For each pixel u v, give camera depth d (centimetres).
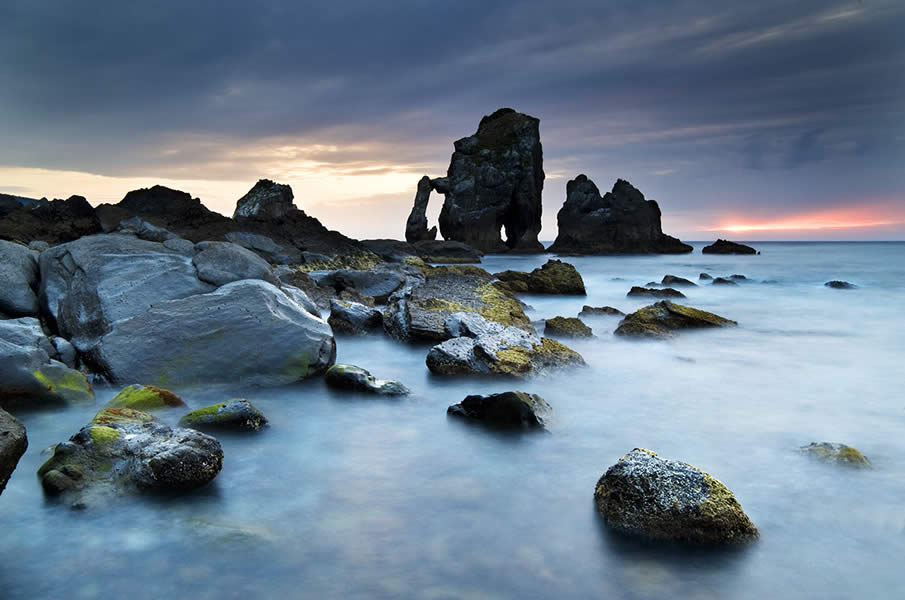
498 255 9219
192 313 945
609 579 423
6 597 393
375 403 850
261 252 3803
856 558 449
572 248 8944
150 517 502
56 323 1024
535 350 1055
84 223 3522
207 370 914
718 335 1449
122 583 412
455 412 789
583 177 9225
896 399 893
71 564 434
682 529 465
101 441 581
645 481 493
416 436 719
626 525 480
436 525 495
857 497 547
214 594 400
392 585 411
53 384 788
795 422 778
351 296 1864
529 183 9812
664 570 434
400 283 2047
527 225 10025
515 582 417
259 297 984
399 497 549
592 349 1266
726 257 7188
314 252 4100
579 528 491
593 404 864
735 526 468
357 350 1244
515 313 1432
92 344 945
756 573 430
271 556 446
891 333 1512
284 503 535
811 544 467
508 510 523
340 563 439
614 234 8688
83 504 514
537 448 678
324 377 954
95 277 1059
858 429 749
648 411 827
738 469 612
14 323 942
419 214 9712
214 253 1127
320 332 992
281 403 848
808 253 8144
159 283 1059
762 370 1086
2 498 527
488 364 1006
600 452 666
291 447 678
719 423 773
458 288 1557
